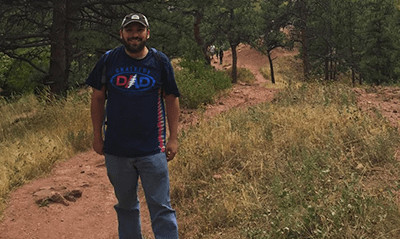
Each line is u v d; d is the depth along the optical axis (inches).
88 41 452.4
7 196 215.9
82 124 338.3
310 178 171.0
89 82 121.4
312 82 397.4
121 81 117.6
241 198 173.2
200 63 557.9
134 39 115.3
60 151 281.1
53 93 488.4
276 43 1403.8
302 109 286.8
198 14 857.5
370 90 384.5
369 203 141.7
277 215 147.7
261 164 199.3
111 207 209.2
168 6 507.2
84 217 198.7
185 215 181.2
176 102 125.6
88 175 248.1
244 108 358.9
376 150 195.2
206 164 220.7
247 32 1279.5
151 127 120.8
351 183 153.3
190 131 273.9
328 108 279.7
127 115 118.3
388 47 1198.3
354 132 220.1
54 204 207.8
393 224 135.5
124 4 488.7
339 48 1301.7
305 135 232.4
